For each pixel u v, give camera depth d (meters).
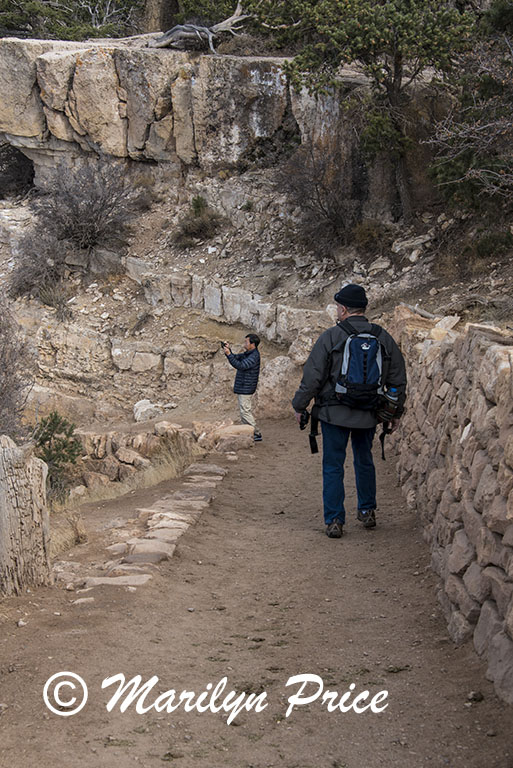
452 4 21.03
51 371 23.00
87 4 37.44
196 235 24.25
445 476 5.71
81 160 28.33
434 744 2.96
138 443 15.49
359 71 20.94
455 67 17.67
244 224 23.45
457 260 17.72
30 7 34.44
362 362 6.39
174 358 21.38
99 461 15.24
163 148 26.69
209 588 5.31
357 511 7.23
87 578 5.23
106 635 4.11
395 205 19.91
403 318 12.74
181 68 25.80
